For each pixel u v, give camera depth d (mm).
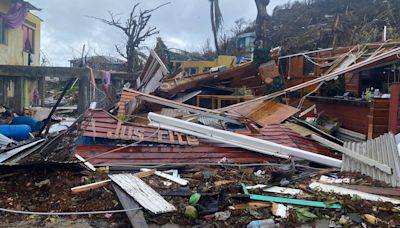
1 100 14797
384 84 10883
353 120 10594
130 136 7801
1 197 5598
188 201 5523
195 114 10711
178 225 4930
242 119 10594
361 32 21125
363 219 5121
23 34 19172
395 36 18969
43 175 6281
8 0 16219
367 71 11422
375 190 6074
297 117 11391
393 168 6656
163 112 11047
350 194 5898
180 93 13789
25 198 5617
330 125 10945
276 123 9914
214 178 6672
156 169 7137
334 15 26000
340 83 12406
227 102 13156
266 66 13680
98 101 15203
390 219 5168
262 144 8055
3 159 7383
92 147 7406
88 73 13156
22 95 15031
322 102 12570
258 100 11602
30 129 11023
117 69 30047
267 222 4930
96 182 6062
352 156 7773
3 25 16484
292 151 7922
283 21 29266
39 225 4859
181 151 7766
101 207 5328
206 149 7922
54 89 25953
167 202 5367
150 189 5824
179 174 7012
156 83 13500
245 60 21250
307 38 23906
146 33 24328
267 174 7066
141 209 5078
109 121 8094
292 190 6113
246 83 14430
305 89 13445
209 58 30562
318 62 13367
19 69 13156
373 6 24484
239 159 7855
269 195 5898
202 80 13922
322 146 8836
